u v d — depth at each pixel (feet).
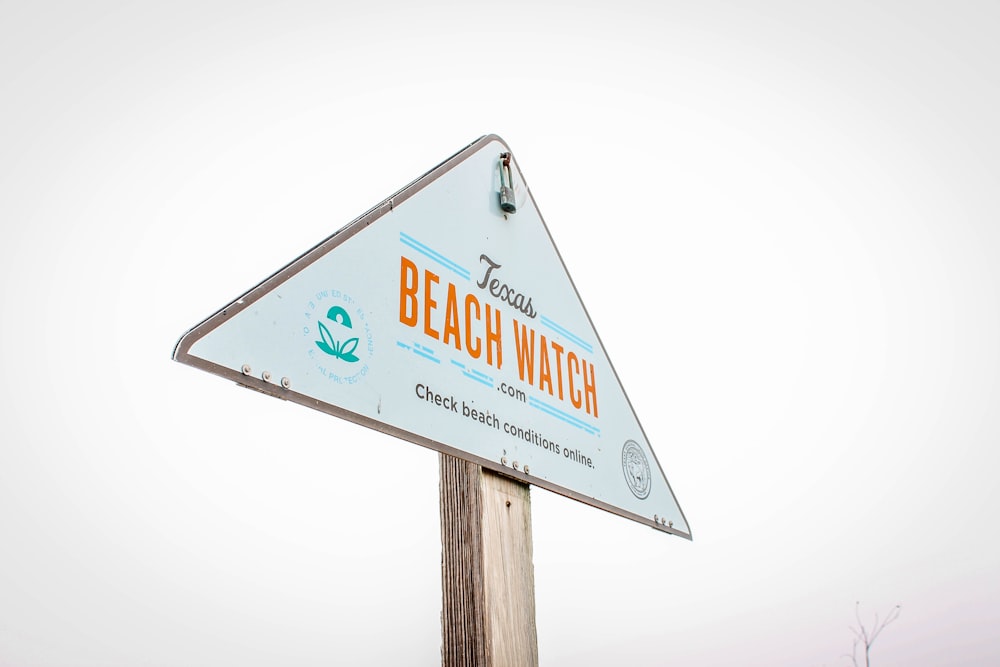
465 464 5.55
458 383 5.44
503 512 5.47
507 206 6.74
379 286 5.16
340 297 4.83
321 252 4.86
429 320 5.43
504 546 5.38
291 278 4.58
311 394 4.39
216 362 3.99
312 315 4.60
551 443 6.11
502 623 5.16
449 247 5.93
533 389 6.18
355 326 4.84
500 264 6.40
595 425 6.73
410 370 5.10
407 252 5.52
